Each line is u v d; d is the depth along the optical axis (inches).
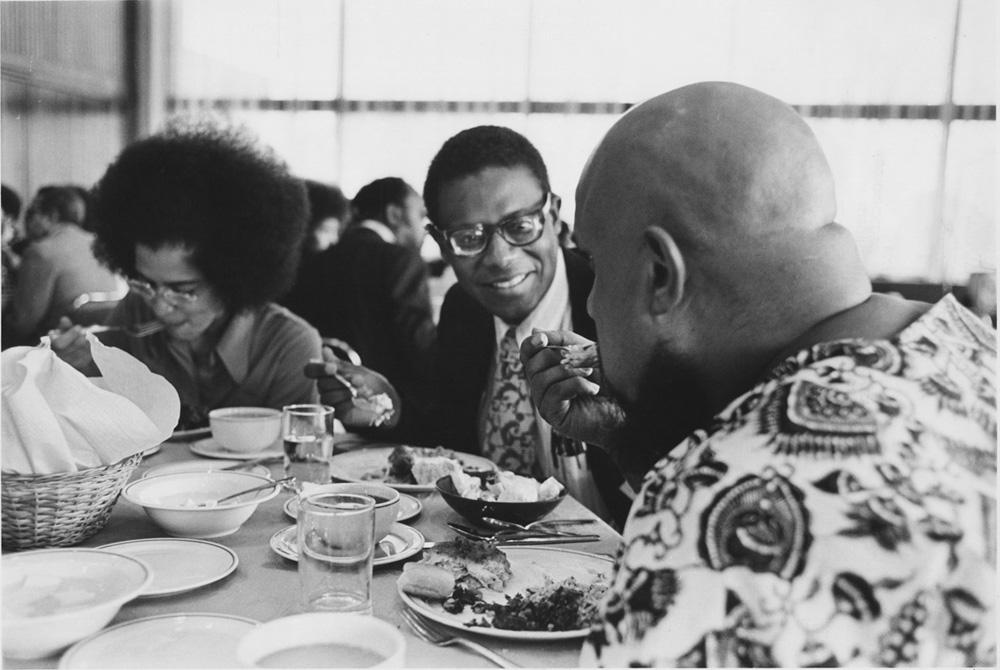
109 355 46.8
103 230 77.6
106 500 41.4
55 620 27.8
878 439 20.5
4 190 169.2
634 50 195.6
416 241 125.8
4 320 157.5
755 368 24.3
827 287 23.6
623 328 25.7
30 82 202.2
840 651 19.0
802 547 19.6
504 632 30.3
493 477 51.9
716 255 23.5
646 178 24.3
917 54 190.9
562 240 76.6
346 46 213.3
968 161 190.9
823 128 194.9
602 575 37.3
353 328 105.9
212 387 80.4
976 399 21.8
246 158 77.7
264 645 24.0
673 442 28.1
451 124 209.8
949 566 19.0
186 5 224.4
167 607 33.6
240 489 47.1
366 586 32.4
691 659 19.8
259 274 77.1
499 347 70.4
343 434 72.0
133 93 227.9
